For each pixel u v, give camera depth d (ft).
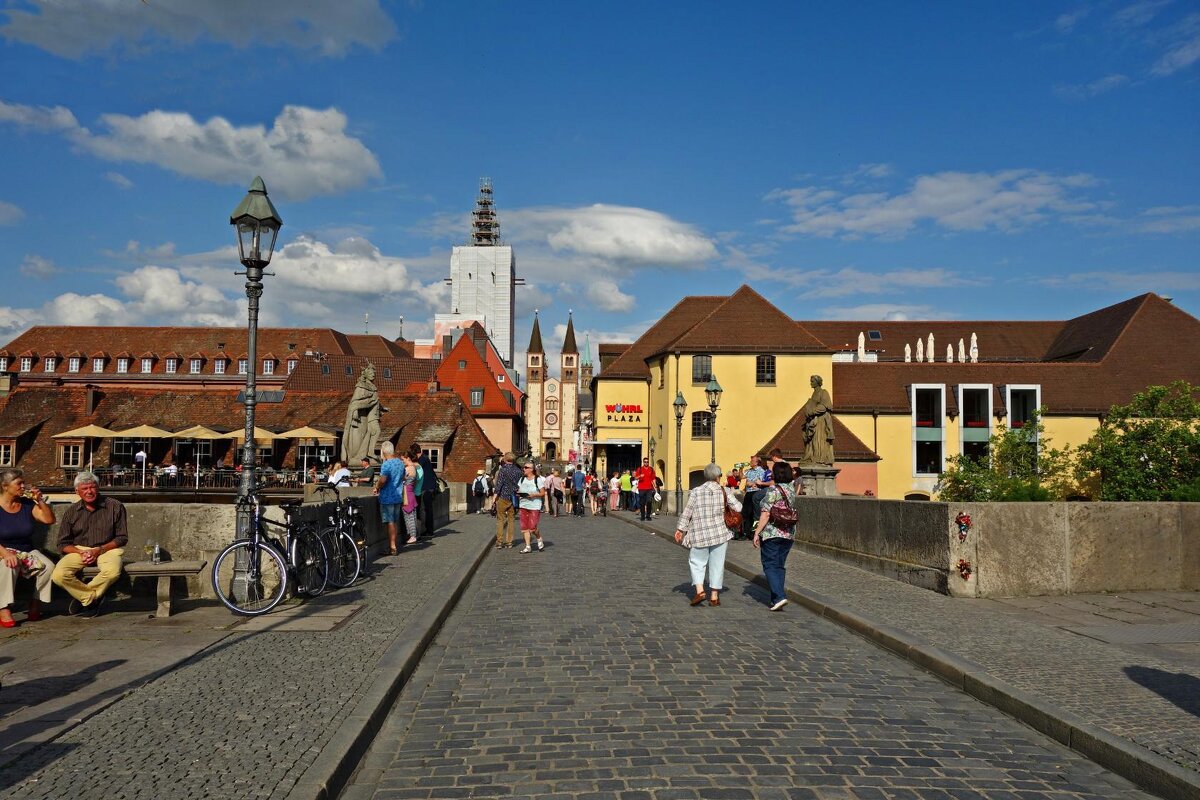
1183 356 170.91
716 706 23.48
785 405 167.73
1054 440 163.43
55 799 15.76
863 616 35.17
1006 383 167.73
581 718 22.39
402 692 25.07
